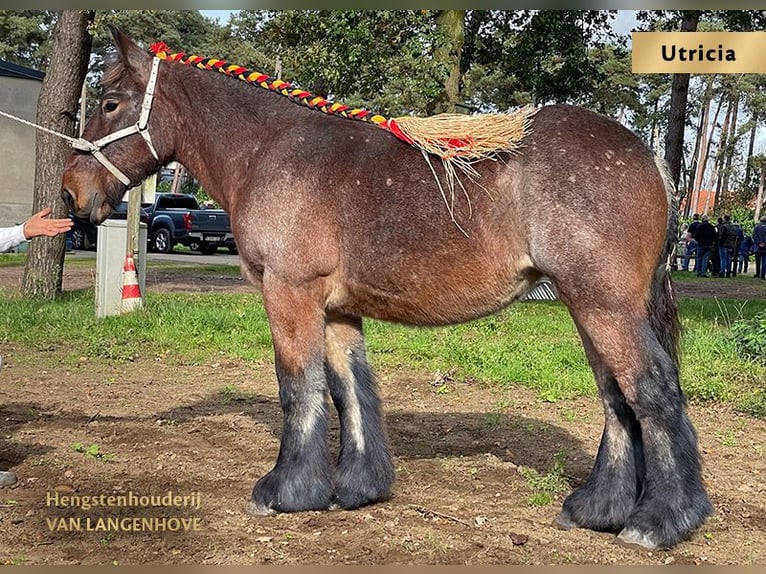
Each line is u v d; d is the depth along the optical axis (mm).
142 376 8547
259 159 4828
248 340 10328
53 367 8820
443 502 4941
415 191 4422
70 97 12828
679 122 20250
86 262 22156
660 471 4152
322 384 4695
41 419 6758
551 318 12594
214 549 4207
